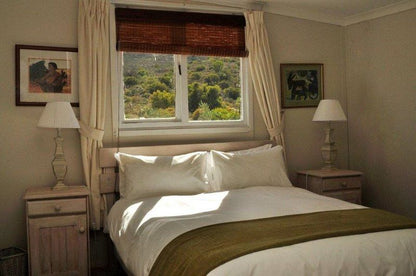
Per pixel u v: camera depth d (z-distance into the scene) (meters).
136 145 4.05
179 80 4.28
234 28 4.43
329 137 4.58
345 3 4.39
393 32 4.41
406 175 4.32
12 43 3.66
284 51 4.68
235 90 4.53
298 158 4.75
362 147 4.85
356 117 4.91
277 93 4.59
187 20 4.22
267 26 4.59
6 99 3.64
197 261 2.05
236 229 2.45
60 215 3.30
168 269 2.17
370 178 4.76
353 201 4.37
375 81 4.64
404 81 4.30
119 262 3.55
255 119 4.54
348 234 2.35
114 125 3.96
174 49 4.16
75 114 3.81
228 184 3.80
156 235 2.54
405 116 4.31
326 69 4.91
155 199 3.34
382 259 2.19
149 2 4.10
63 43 3.80
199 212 2.93
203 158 3.87
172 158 3.76
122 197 3.65
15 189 3.66
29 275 3.23
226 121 4.48
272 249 2.12
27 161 3.70
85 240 3.35
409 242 2.32
